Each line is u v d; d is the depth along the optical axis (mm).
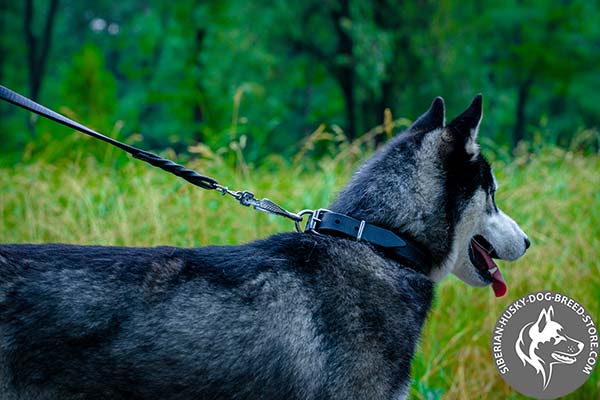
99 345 2535
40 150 8406
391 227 3074
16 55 28250
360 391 2777
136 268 2648
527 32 21734
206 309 2641
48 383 2518
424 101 20812
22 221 6047
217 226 5492
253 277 2744
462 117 3160
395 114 21062
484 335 5070
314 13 21234
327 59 21750
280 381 2688
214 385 2633
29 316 2486
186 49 21453
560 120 22734
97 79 21250
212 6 20844
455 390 4633
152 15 23359
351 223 3035
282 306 2729
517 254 3379
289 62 23547
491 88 21531
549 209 6184
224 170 5910
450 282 5363
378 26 20641
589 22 21734
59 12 33125
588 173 7062
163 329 2582
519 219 5969
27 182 6426
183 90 20969
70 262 2613
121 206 5512
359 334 2793
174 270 2688
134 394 2590
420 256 3113
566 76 21594
